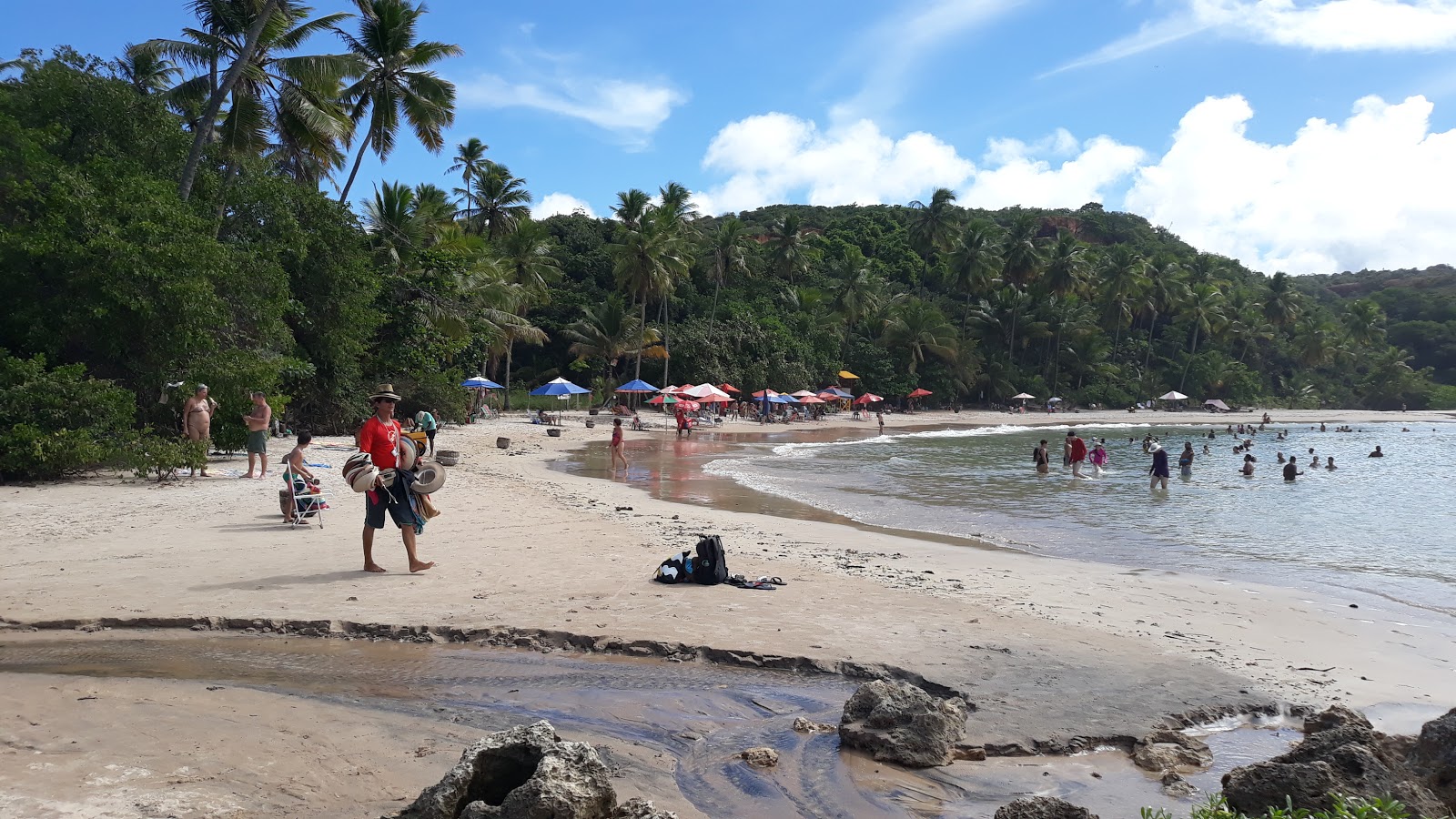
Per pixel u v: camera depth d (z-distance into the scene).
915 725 4.60
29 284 16.30
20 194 16.30
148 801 3.64
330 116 24.80
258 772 4.00
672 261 57.50
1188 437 54.47
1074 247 85.75
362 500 13.76
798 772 4.37
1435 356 113.94
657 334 56.22
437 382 34.19
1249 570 11.67
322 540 10.16
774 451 33.28
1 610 6.73
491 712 5.04
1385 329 115.62
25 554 8.85
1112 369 86.88
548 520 12.75
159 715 4.68
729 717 5.14
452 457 21.55
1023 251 85.50
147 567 8.41
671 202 69.19
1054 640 6.89
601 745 4.61
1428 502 20.78
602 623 6.85
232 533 10.41
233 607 7.00
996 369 82.12
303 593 7.55
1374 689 6.09
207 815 3.54
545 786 3.08
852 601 8.04
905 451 35.91
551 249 68.56
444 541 10.49
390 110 29.97
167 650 6.09
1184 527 15.94
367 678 5.61
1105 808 4.08
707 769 4.37
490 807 3.13
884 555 11.23
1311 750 3.86
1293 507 19.52
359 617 6.85
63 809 3.52
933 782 4.32
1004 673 5.95
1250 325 99.19
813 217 116.56
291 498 11.02
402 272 32.31
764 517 15.02
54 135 18.31
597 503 15.40
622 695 5.44
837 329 73.56
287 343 21.66
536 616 7.03
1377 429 69.69
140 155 20.17
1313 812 3.38
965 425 63.84
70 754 4.10
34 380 14.59
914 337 74.88
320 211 24.92
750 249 77.19
